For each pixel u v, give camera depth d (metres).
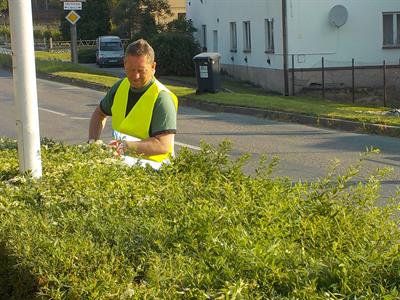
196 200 4.48
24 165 5.45
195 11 43.22
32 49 5.46
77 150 6.09
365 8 29.34
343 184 4.57
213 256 3.50
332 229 3.96
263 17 32.03
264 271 3.29
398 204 4.69
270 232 3.83
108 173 5.25
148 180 5.10
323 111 18.27
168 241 3.76
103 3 62.03
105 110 6.15
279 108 19.11
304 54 29.33
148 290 3.18
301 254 3.52
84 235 3.90
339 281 3.24
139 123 5.71
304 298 3.04
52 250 3.65
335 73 29.42
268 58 31.78
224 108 20.50
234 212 4.16
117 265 3.49
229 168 5.34
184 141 14.77
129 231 3.94
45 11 82.81
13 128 16.53
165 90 5.79
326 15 29.20
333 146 13.95
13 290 3.83
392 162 11.90
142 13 45.75
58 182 5.09
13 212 4.42
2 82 28.88
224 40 37.94
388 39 29.66
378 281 3.25
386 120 16.28
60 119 18.28
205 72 23.25
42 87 27.22
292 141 14.71
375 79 29.59
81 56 51.69
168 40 38.09
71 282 3.40
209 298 3.08
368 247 3.60
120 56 45.78
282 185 4.87
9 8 5.42
